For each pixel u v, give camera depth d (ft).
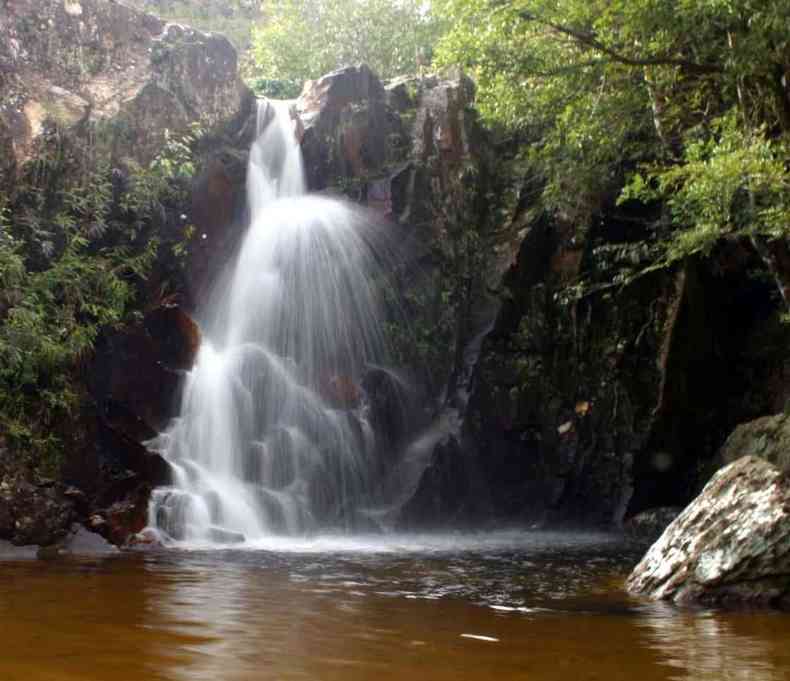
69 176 41.96
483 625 18.80
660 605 22.68
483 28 44.37
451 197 55.98
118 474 37.76
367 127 54.65
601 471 54.39
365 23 82.28
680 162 52.11
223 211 47.80
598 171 51.70
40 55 44.65
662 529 50.01
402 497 47.73
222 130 49.52
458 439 51.03
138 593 21.72
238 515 41.37
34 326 36.91
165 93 47.26
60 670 13.56
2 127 40.63
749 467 25.63
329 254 50.80
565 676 14.35
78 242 40.96
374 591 23.45
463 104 58.70
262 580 24.95
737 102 44.37
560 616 20.47
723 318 60.34
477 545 40.19
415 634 17.42
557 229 56.34
